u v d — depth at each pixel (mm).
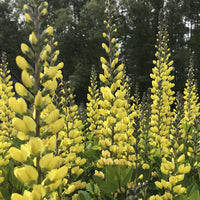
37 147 1621
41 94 1722
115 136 3178
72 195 3152
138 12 37062
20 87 1679
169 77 6062
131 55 36031
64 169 1677
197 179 3598
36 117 1688
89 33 41844
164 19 6426
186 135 5059
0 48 39875
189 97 7074
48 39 3525
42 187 1611
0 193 3137
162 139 4316
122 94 3162
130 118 4086
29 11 1705
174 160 2975
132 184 2930
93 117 5625
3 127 5484
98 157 4660
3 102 5496
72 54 42688
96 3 40094
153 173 3635
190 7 38906
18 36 41562
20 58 1687
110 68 3238
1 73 6180
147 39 36062
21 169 1628
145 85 33500
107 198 2959
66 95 3484
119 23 39906
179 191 2795
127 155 3539
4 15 44281
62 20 39969
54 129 1727
